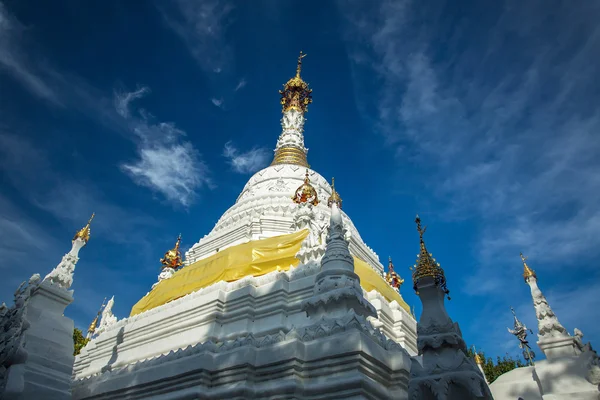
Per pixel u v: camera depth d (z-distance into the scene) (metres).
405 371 13.12
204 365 14.57
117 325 27.03
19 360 12.93
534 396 9.52
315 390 12.54
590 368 8.53
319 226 28.02
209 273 27.06
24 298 13.93
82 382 18.02
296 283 21.38
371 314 14.78
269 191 42.53
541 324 14.07
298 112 61.69
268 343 14.45
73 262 18.48
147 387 15.59
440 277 10.11
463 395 8.15
